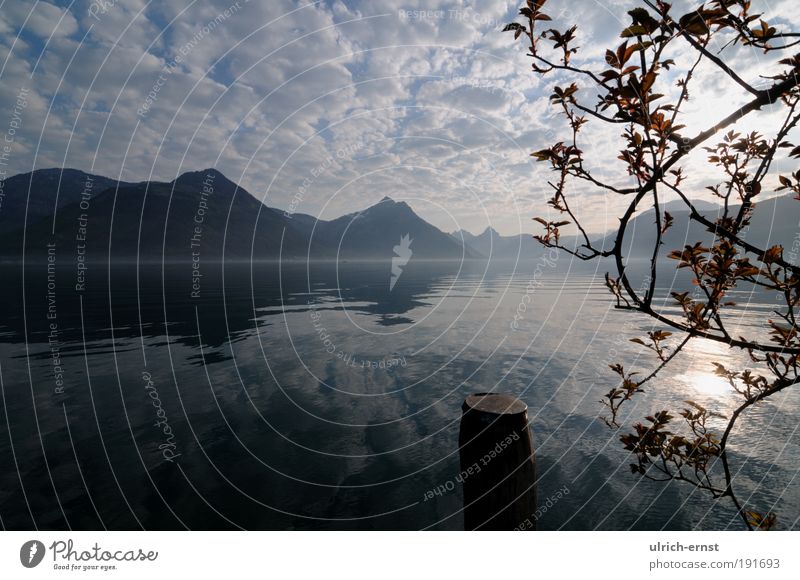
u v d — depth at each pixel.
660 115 1.32
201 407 11.40
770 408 10.25
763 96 1.18
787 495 6.72
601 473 7.68
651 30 1.20
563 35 1.38
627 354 16.81
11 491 7.29
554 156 1.62
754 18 1.34
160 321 26.94
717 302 1.57
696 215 1.44
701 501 6.70
